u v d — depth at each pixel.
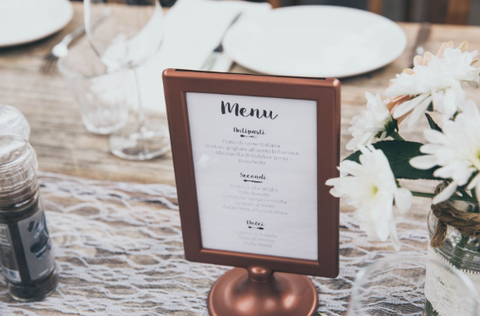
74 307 0.56
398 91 0.41
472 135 0.36
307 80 0.42
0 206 0.51
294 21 1.05
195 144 0.48
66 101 0.91
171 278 0.59
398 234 0.62
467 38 0.97
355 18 1.04
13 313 0.56
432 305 0.44
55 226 0.67
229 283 0.57
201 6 1.15
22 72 0.98
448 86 0.40
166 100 0.46
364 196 0.39
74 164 0.78
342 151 0.74
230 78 0.43
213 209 0.52
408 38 0.99
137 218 0.68
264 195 0.49
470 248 0.43
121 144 0.81
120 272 0.60
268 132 0.45
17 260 0.54
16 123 0.59
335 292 0.56
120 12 0.77
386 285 0.43
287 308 0.53
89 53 0.92
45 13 1.12
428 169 0.40
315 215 0.49
